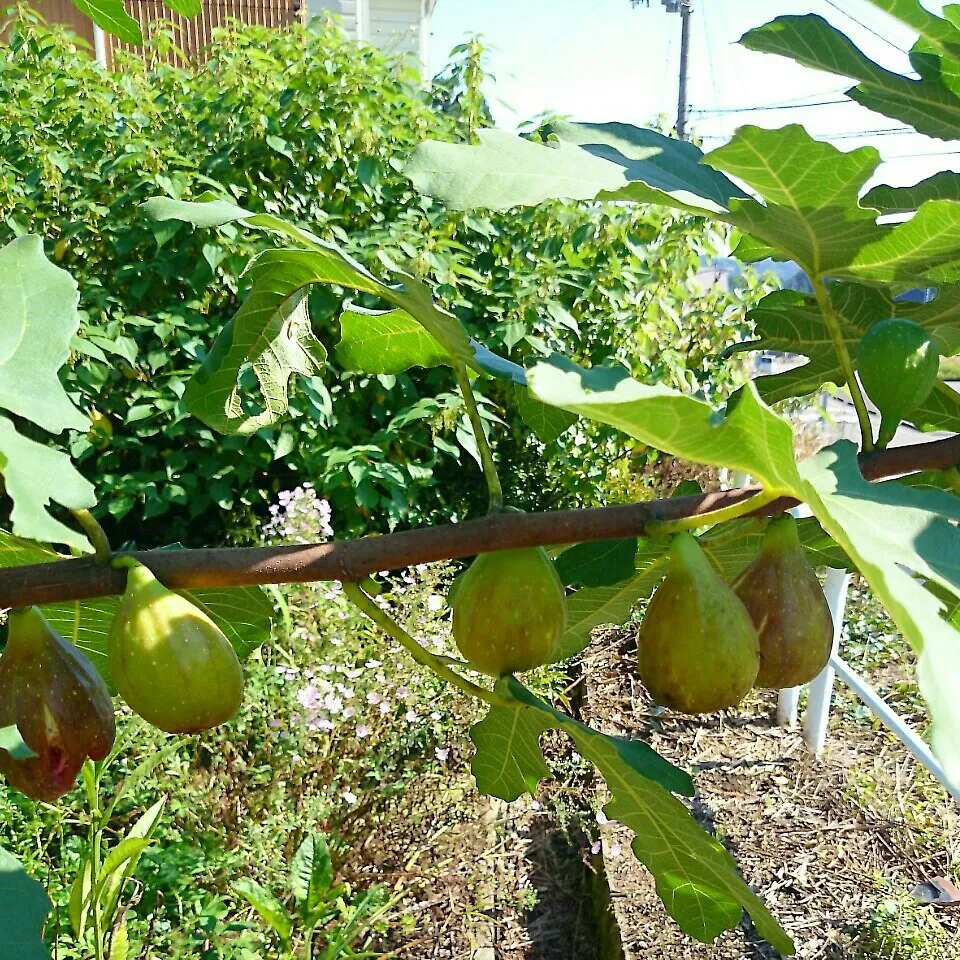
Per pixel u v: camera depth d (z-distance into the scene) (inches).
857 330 64.7
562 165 44.9
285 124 238.8
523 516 45.7
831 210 47.2
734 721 236.1
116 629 43.0
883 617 284.5
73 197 231.6
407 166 42.2
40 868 138.1
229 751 160.4
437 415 226.8
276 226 48.7
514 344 240.1
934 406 63.2
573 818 193.3
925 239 47.5
